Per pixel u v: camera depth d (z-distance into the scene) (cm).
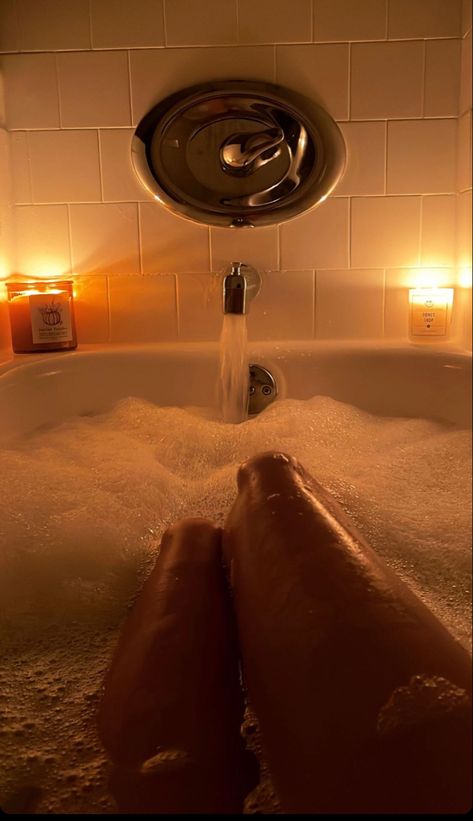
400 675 39
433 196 143
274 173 140
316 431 126
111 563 83
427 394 133
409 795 36
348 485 104
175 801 42
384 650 40
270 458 65
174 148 140
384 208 144
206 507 105
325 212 144
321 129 140
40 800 46
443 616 71
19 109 141
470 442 118
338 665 40
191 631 51
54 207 144
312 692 40
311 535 51
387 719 38
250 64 139
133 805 43
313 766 39
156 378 137
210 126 138
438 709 38
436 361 131
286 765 40
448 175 142
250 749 44
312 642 41
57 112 141
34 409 125
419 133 141
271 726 42
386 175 143
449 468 112
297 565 48
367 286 146
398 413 135
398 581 48
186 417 129
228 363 135
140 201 144
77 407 133
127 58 139
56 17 138
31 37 138
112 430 126
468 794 35
